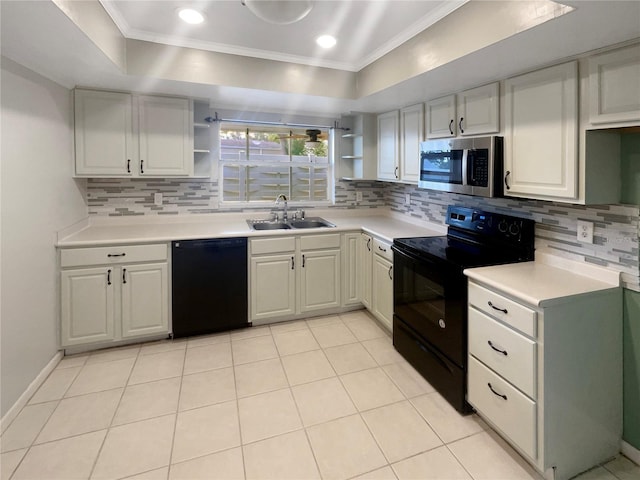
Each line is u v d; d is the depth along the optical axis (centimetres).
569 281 182
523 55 178
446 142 255
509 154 210
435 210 326
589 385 171
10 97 203
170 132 305
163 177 320
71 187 285
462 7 189
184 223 347
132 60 244
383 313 309
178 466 174
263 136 384
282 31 237
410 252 258
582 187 171
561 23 141
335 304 349
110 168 291
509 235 235
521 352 168
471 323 201
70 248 263
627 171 176
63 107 269
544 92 187
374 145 378
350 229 346
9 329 201
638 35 147
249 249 313
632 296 174
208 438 192
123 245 276
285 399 225
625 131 172
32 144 226
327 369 259
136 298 284
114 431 196
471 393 204
